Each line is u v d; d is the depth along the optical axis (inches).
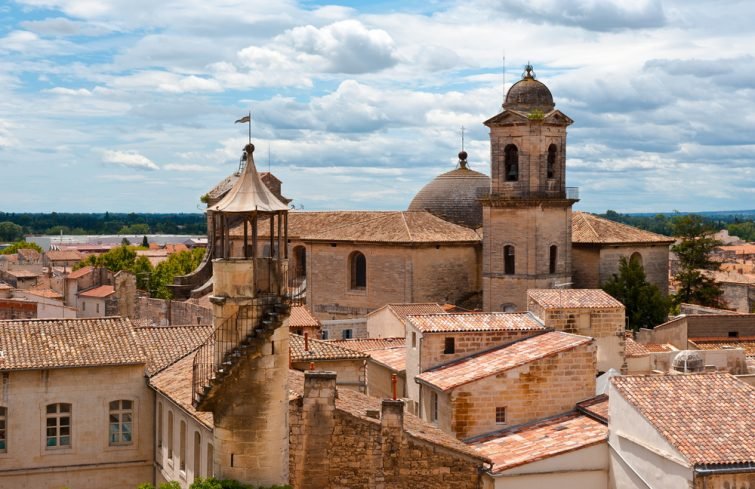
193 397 1820.9
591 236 4626.0
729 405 2128.4
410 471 1978.3
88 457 2427.4
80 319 2610.7
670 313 5044.3
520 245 4431.6
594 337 2817.4
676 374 2253.9
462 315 2842.0
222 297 1761.8
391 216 4810.5
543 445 2247.8
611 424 2192.4
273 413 1779.0
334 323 4315.9
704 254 6161.4
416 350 2751.0
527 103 4466.0
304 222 5300.2
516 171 4468.5
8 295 6456.7
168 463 2326.5
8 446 2364.7
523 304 4431.6
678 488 1961.1
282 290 1788.9
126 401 2468.0
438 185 5152.6
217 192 5807.1
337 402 2046.0
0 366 2343.8
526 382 2477.9
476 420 2450.8
